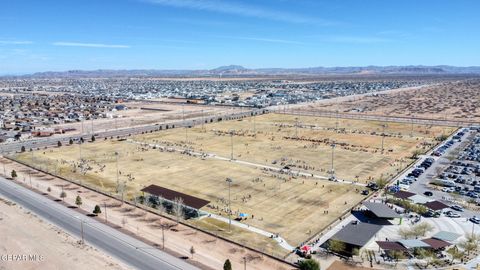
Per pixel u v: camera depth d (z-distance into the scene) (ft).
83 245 294.46
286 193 432.66
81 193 424.46
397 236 321.73
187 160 581.94
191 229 335.67
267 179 485.15
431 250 292.81
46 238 304.09
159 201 389.60
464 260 281.33
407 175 504.02
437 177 496.23
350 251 296.10
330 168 537.24
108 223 341.62
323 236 325.01
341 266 274.16
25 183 457.27
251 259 284.20
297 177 494.18
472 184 466.70
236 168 537.24
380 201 406.82
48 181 468.34
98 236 313.53
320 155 614.34
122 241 305.32
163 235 309.01
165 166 545.44
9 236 305.32
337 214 372.58
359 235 309.22
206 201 380.37
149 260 274.57
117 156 601.21
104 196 415.44
